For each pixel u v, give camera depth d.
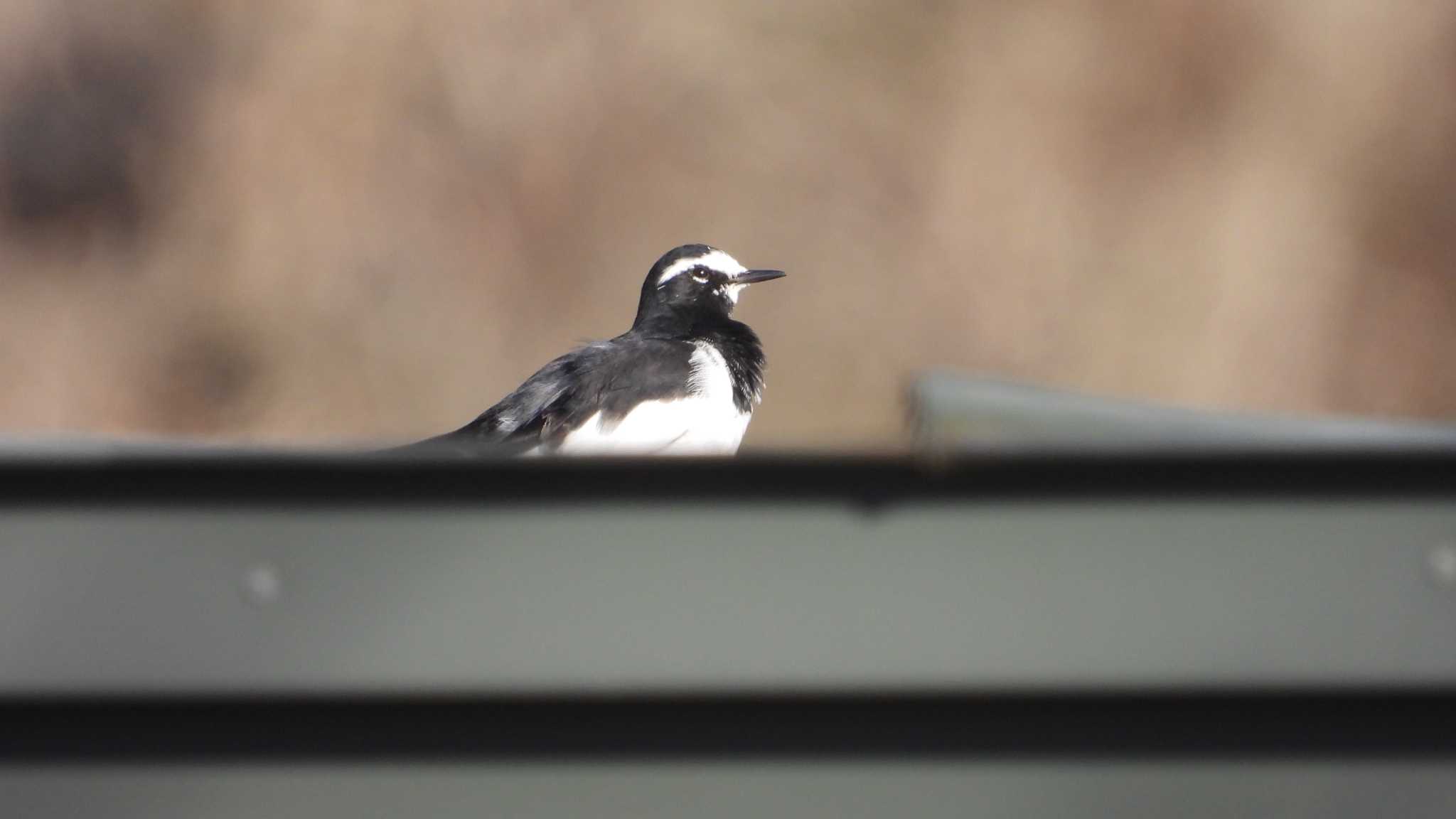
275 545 1.83
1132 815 1.81
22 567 1.83
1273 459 1.77
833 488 1.80
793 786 1.84
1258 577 1.77
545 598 1.81
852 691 1.79
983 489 1.79
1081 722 1.82
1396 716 1.79
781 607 1.80
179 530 1.83
